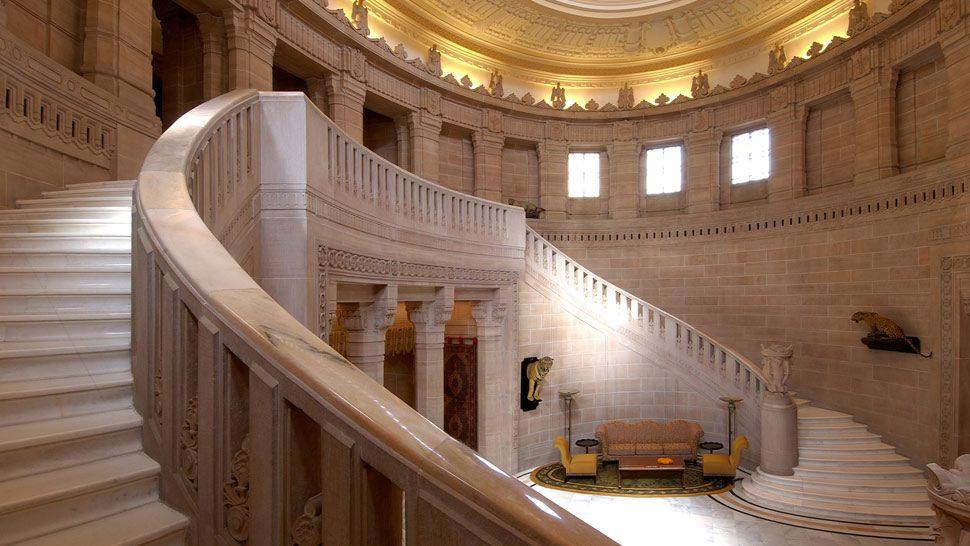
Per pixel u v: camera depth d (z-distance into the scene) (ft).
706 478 50.14
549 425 53.72
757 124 68.39
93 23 31.14
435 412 41.14
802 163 63.36
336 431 8.04
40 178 24.66
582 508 43.45
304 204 23.66
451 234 41.88
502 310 48.70
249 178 22.70
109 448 10.61
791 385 60.03
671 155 75.87
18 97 23.26
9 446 9.26
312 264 24.32
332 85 55.72
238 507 9.21
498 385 49.03
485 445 48.21
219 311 9.43
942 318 45.68
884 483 44.55
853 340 53.93
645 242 71.31
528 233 52.95
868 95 56.13
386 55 60.13
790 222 60.49
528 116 74.95
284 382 8.64
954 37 47.03
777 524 40.57
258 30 45.96
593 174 78.07
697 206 71.82
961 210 44.29
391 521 8.42
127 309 14.71
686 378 54.90
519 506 6.68
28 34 28.50
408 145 66.64
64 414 10.86
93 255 16.25
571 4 69.31
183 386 10.27
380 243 32.42
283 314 9.90
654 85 77.20
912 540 38.09
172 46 46.62
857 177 57.21
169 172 14.34
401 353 54.39
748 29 69.00
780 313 61.16
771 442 47.21
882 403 50.88
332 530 8.08
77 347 11.86
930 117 52.16
